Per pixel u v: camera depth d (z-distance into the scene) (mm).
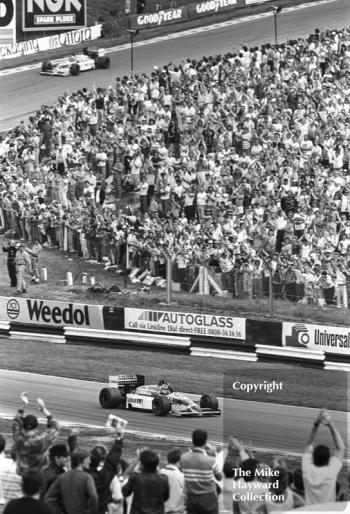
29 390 65125
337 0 155625
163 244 87625
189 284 84562
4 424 56656
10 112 128250
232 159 96500
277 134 97812
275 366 70000
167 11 153625
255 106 103438
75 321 80000
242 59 111250
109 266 92125
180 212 93438
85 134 104750
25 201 99438
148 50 145750
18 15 152625
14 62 145250
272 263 80688
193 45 145375
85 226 93688
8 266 90562
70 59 139500
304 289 79125
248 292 80750
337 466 31609
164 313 76938
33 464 34188
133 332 77312
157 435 53625
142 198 96438
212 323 74938
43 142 105750
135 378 61125
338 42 113250
